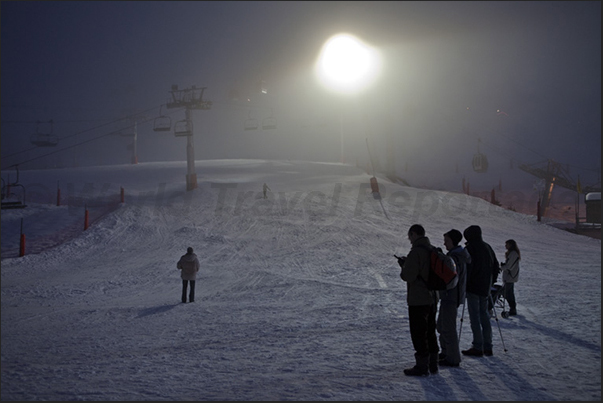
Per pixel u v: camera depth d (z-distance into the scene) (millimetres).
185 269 14273
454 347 6414
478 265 6922
